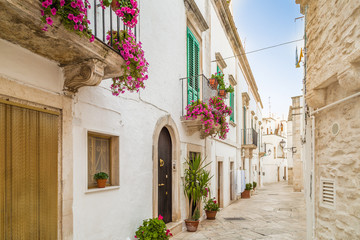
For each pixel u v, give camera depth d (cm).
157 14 550
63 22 204
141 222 448
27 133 247
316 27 355
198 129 682
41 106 265
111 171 392
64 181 287
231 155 1275
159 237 418
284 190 2084
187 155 693
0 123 222
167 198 605
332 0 305
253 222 782
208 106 655
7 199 224
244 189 1464
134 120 444
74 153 306
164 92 568
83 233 316
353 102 276
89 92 336
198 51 802
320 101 346
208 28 852
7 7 174
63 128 290
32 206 248
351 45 258
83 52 252
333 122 321
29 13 183
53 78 277
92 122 340
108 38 289
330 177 326
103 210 354
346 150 289
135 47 308
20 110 241
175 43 637
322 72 321
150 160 490
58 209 281
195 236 602
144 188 464
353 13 256
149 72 507
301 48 749
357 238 262
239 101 1504
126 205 408
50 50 247
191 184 653
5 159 224
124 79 321
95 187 354
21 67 240
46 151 268
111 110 381
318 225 360
